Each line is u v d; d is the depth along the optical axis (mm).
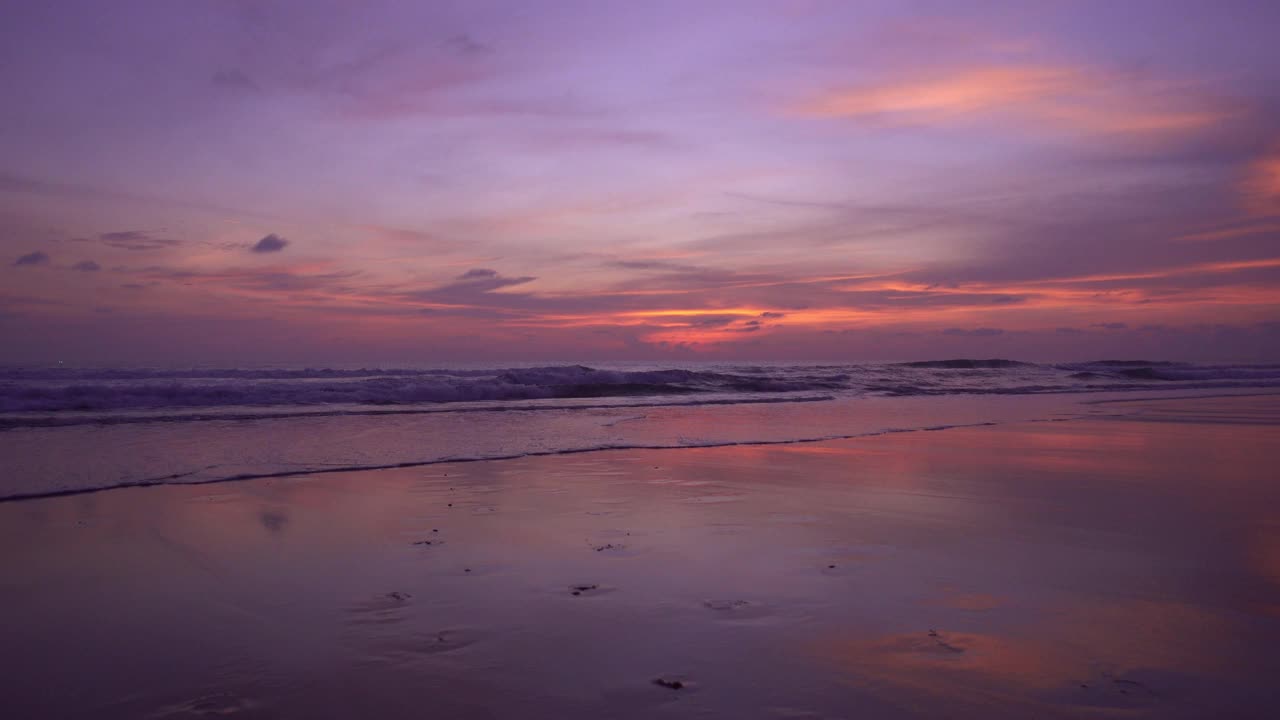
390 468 7262
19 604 3430
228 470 6969
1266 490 6305
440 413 13297
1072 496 6027
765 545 4504
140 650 2912
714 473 7117
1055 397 19562
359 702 2469
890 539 4652
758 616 3287
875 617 3271
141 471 6828
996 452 8633
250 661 2805
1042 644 2963
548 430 10578
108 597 3535
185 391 14375
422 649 2918
